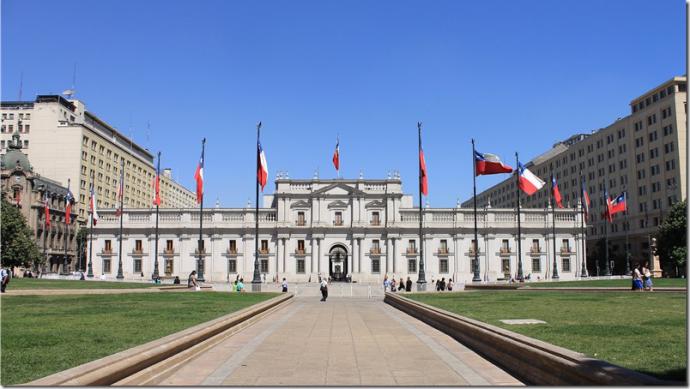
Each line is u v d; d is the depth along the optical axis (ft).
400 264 354.13
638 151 392.27
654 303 92.63
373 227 355.36
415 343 62.75
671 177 357.20
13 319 67.56
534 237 359.05
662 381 28.66
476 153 194.39
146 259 350.43
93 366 33.27
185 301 111.24
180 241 353.72
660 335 51.24
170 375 43.57
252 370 46.11
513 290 167.53
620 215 409.08
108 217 354.33
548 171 531.91
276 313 108.47
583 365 33.53
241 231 355.77
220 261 353.92
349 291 260.42
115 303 100.37
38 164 450.71
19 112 459.32
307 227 354.95
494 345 50.98
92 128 474.49
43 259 351.46
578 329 55.88
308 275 352.69
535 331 54.85
